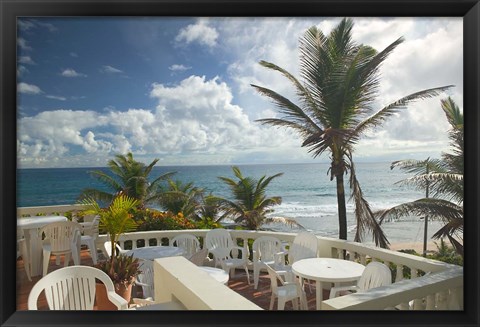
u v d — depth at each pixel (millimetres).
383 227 18234
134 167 15086
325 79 9750
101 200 14242
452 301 2520
